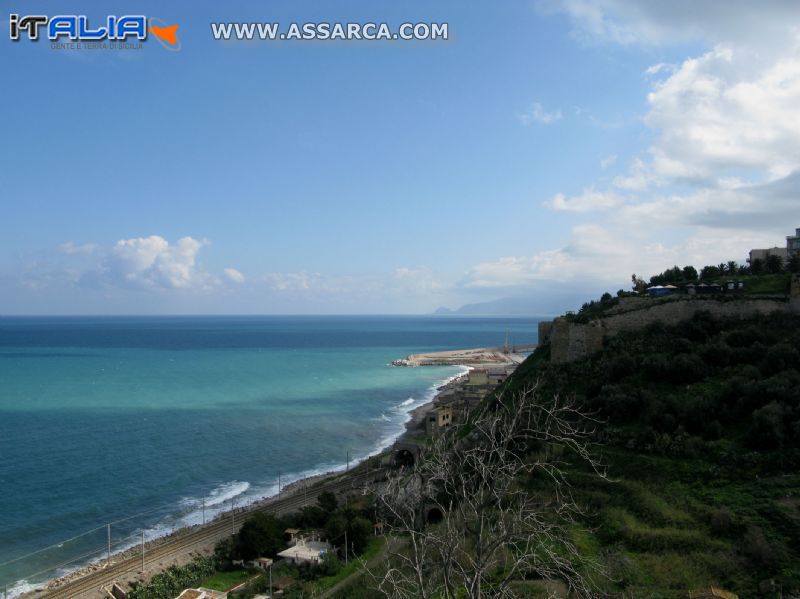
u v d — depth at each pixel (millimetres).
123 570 56281
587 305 80250
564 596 31609
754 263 80062
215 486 86500
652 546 37406
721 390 49594
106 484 84938
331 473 93625
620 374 56688
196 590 49219
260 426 126062
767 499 38688
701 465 43781
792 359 50125
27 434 112688
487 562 22969
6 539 65500
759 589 32344
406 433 121812
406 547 26516
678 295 66812
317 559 55969
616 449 48094
